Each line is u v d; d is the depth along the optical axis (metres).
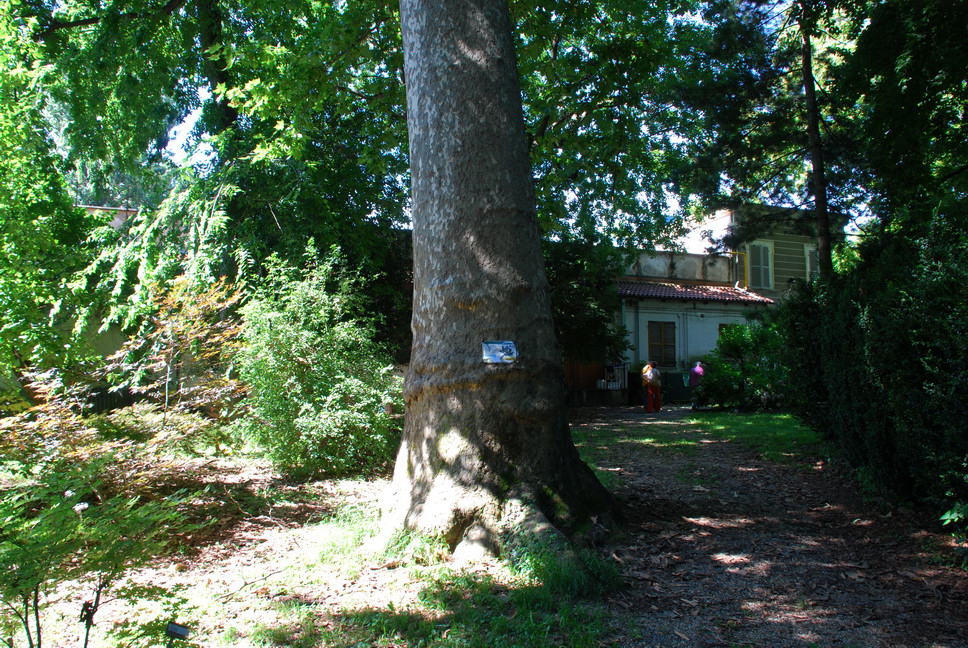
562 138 11.99
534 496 5.27
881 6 9.66
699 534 5.75
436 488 5.30
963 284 5.00
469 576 4.52
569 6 10.76
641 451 10.66
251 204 12.73
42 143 13.73
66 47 13.91
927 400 5.31
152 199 15.62
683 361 25.97
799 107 13.58
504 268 5.58
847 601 4.35
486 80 5.76
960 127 10.31
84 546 2.97
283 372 8.93
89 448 5.65
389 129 11.81
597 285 18.73
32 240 11.48
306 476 8.72
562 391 5.82
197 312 7.79
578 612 3.99
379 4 10.05
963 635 3.83
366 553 5.09
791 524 6.14
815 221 13.93
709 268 28.06
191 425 6.68
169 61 14.42
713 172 14.32
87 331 14.73
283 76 10.53
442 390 5.48
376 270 14.48
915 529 5.80
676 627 3.89
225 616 4.00
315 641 3.64
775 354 9.78
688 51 14.08
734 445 11.11
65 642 3.58
